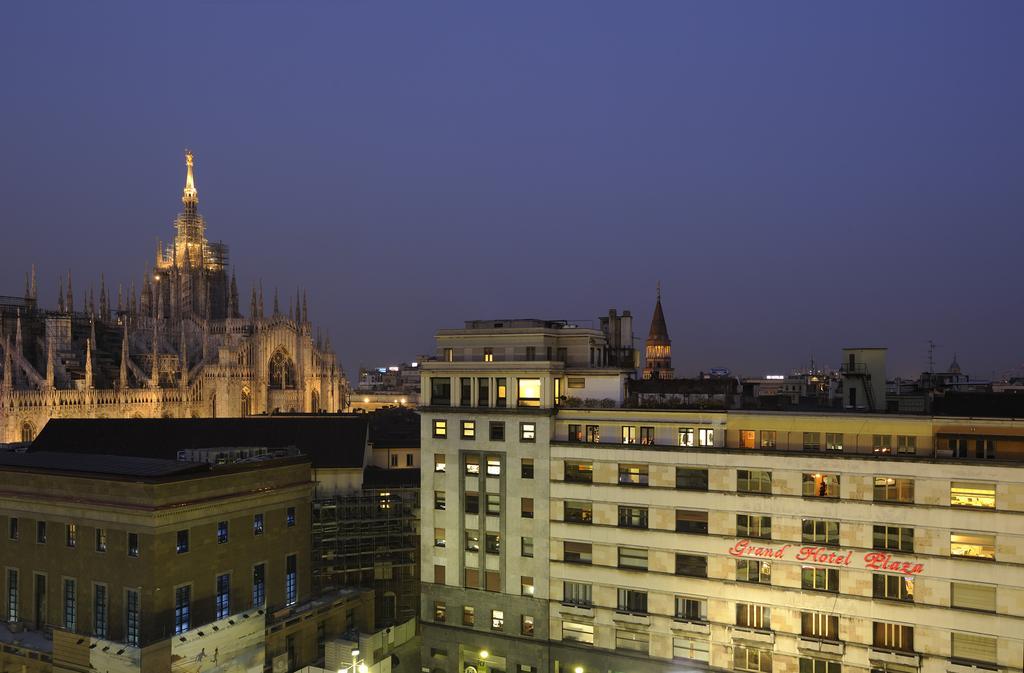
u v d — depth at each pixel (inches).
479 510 2615.7
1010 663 1921.8
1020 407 2630.4
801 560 2172.7
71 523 2480.3
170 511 2329.0
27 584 2568.9
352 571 3154.5
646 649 2367.1
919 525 2039.9
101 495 2399.1
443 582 2677.2
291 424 3503.9
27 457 2755.9
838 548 2127.2
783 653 2177.7
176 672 2213.3
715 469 2289.6
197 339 7706.7
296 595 2849.4
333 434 3432.6
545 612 2495.1
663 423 2394.2
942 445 2062.0
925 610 2021.4
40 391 5108.3
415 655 2903.5
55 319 6013.8
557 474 2496.3
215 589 2496.3
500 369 2625.5
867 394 2733.8
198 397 6752.0
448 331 2824.8
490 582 2605.8
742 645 2225.6
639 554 2383.1
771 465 2218.3
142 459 2650.1
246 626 2423.7
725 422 2315.5
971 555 1987.0
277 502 2765.7
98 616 2406.5
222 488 2534.5
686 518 2322.8
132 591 2331.4
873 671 2070.6
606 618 2407.7
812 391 5438.0
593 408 2527.1
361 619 2977.4
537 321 2876.5
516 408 2568.9
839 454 2143.2
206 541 2471.7
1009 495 1945.1
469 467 2645.2
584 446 2459.4
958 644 1994.3
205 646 2299.5
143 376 6333.7
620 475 2421.3
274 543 2748.5
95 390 5590.6
